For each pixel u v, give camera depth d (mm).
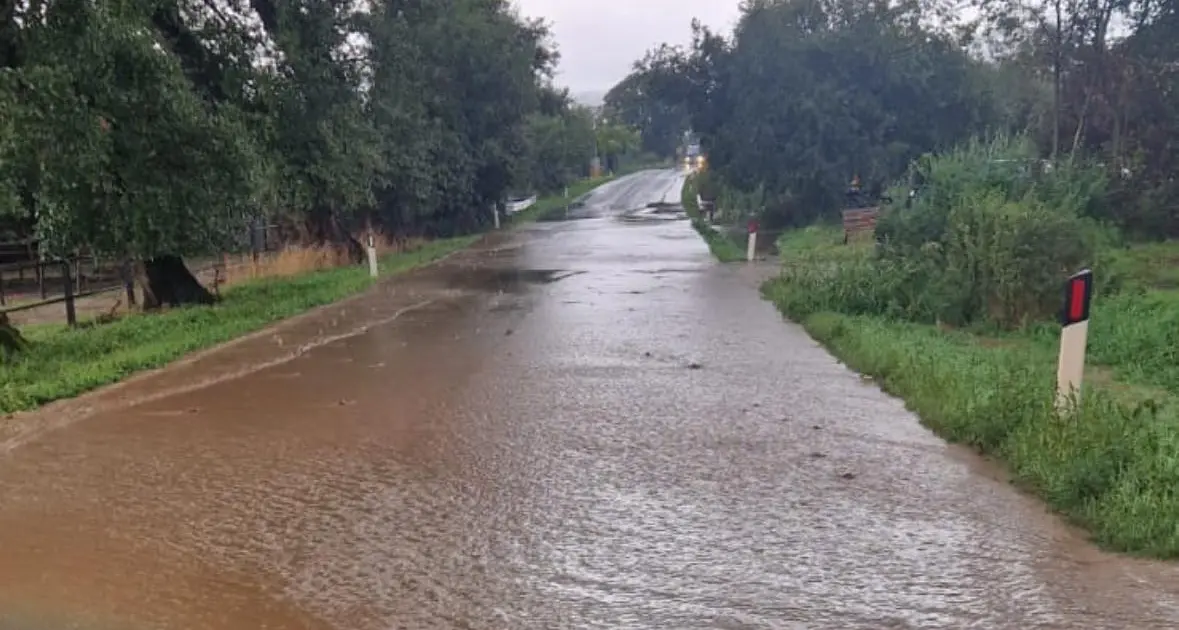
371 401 8789
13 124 11102
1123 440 5910
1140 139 23812
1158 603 4406
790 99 34906
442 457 6953
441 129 34781
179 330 13289
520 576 4871
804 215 35906
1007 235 12398
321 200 20938
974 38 32875
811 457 6809
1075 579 4691
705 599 4570
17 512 5996
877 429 7527
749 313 14195
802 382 9312
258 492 6254
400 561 5086
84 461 7070
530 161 44281
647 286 18000
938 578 4746
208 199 14023
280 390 9367
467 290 18234
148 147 13117
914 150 35156
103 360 10898
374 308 15695
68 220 12898
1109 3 24141
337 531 5535
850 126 34562
